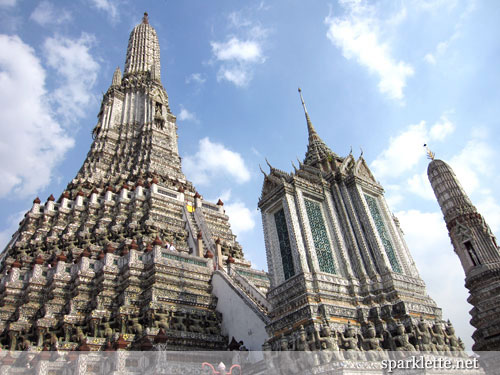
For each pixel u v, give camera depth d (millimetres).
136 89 78375
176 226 44938
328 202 25094
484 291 22875
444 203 26906
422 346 18812
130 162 60938
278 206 24453
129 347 24812
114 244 39375
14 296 31953
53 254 40062
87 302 29766
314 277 20703
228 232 48094
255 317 26969
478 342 22500
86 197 49969
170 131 74562
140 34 98375
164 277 30375
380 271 22328
